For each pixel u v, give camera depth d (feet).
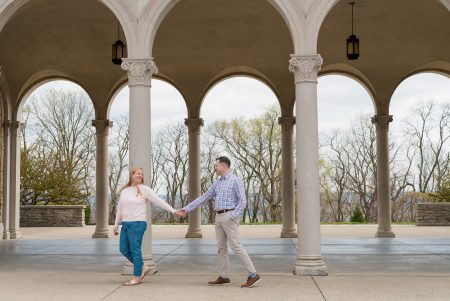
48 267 33.37
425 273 30.22
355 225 77.56
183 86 57.06
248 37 49.90
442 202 83.35
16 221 56.75
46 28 47.85
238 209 25.41
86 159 117.91
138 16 31.73
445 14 45.29
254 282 25.66
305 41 30.60
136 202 26.55
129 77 31.48
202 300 22.57
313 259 29.76
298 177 30.35
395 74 55.06
